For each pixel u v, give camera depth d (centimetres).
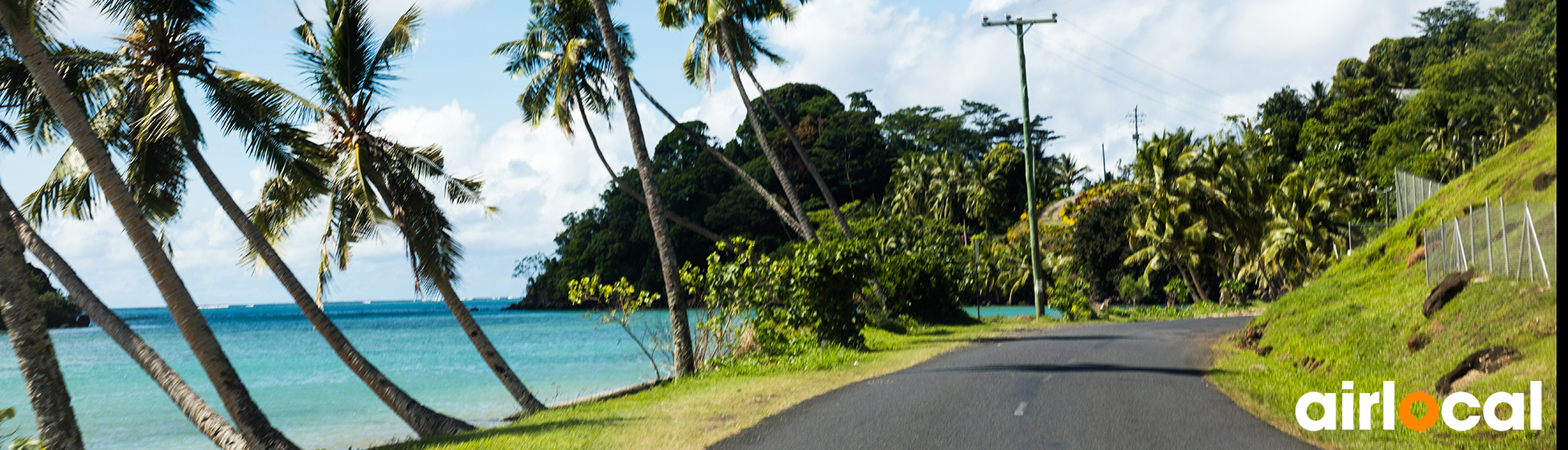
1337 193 5900
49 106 1495
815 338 2284
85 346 5403
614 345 4078
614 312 2127
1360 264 2386
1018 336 2773
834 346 2258
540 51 2431
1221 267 5881
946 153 9531
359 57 1667
